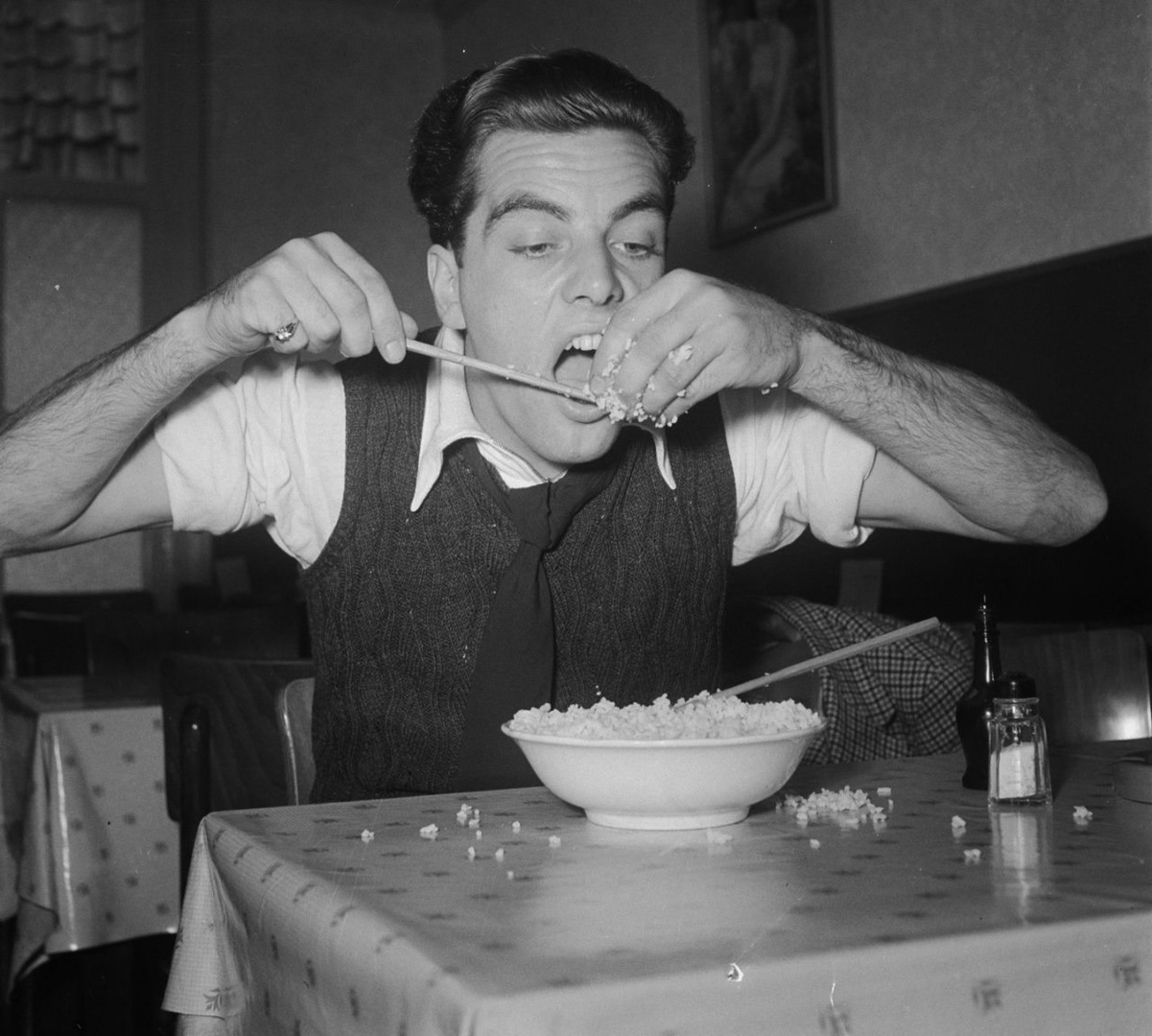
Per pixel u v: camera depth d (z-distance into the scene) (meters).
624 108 1.29
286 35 6.18
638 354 1.15
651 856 0.89
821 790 1.10
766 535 1.59
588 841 0.93
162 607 5.82
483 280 1.31
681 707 1.06
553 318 1.28
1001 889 0.79
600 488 1.43
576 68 1.29
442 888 0.80
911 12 3.77
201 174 6.04
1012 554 3.45
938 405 1.37
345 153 6.28
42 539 1.35
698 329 1.15
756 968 0.64
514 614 1.37
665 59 4.95
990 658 1.15
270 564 5.84
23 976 2.21
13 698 2.46
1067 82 3.29
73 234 5.89
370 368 1.47
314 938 0.77
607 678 1.45
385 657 1.40
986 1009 0.69
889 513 1.56
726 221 4.61
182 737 1.56
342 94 6.28
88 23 5.89
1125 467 3.18
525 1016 0.60
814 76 4.14
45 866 2.18
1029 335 3.42
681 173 1.38
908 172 3.81
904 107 3.82
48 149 5.88
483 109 1.30
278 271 1.18
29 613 3.83
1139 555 3.12
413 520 1.40
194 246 6.04
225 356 1.26
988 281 3.53
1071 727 1.86
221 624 2.87
